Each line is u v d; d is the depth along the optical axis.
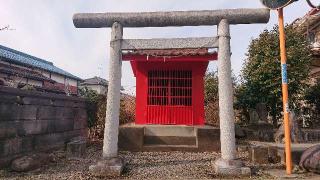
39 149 7.88
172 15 6.83
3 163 6.21
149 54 9.09
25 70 14.10
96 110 12.01
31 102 7.46
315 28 16.28
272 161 7.44
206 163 7.36
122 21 6.93
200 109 10.62
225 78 6.54
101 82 26.75
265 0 6.66
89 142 10.75
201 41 6.82
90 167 6.28
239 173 6.04
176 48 6.84
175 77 10.93
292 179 5.79
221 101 6.51
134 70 11.70
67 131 9.77
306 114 14.73
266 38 13.20
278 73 12.31
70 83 22.83
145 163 7.45
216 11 6.78
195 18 6.80
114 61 6.81
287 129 6.32
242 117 14.63
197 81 10.80
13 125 6.64
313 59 14.26
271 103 13.07
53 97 8.66
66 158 8.03
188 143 9.64
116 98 6.72
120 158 6.71
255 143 10.04
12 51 17.72
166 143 9.67
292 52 12.43
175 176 6.14
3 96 6.23
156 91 10.89
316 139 10.28
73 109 10.34
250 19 6.72
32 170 6.51
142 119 10.71
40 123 7.96
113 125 6.59
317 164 6.02
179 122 10.59
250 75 13.44
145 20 6.89
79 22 6.99
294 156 7.16
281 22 6.56
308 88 14.30
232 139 6.34
